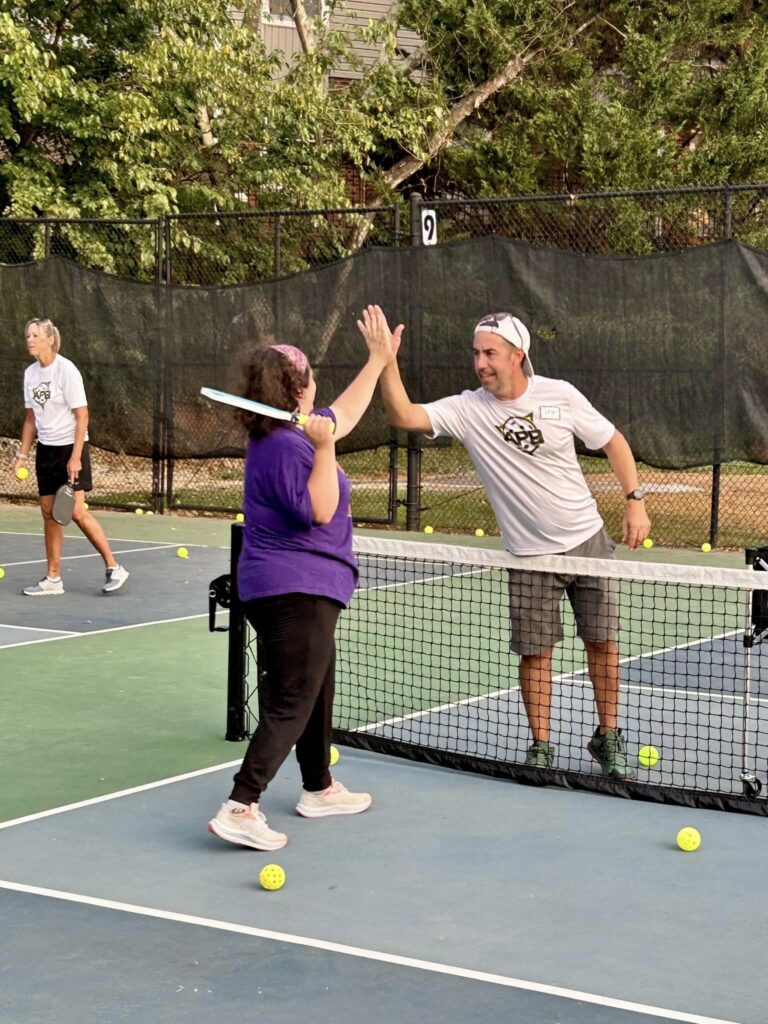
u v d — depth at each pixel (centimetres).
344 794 529
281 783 568
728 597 996
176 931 408
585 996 362
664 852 484
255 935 405
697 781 564
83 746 618
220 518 1465
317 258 1914
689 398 1179
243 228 1880
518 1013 352
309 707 490
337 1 2023
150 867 466
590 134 1911
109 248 1767
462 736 630
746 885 450
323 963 385
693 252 1165
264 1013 352
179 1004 358
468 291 1258
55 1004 358
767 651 814
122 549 1247
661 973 378
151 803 537
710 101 2000
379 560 1165
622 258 1191
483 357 547
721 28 2042
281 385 471
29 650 824
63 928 410
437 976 375
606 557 577
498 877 457
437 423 563
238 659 625
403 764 601
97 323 1449
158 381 1427
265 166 1883
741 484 1644
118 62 1817
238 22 2205
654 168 1909
